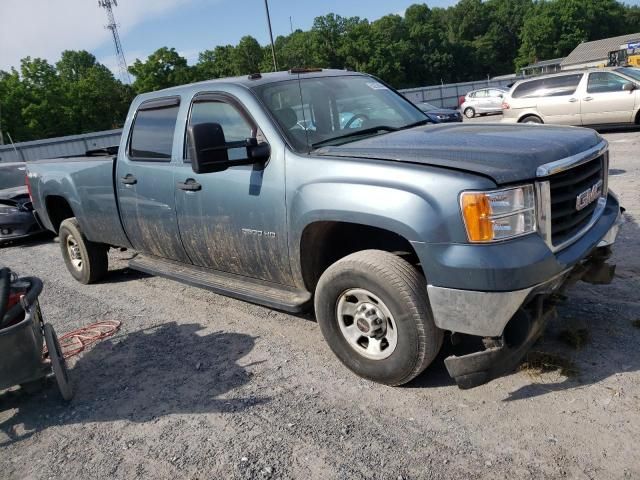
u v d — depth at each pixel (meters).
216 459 2.99
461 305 2.89
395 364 3.26
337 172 3.33
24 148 29.12
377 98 4.54
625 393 3.07
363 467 2.77
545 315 3.13
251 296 4.06
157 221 4.76
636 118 13.41
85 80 63.09
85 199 5.67
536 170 2.90
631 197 7.19
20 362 3.44
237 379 3.82
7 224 9.59
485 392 3.27
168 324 4.98
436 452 2.81
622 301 4.15
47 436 3.45
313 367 3.84
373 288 3.21
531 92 14.87
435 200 2.90
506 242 2.83
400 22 101.19
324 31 83.19
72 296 6.16
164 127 4.66
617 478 2.49
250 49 69.88
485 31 116.25
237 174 3.91
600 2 103.12
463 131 3.69
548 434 2.84
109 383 4.03
